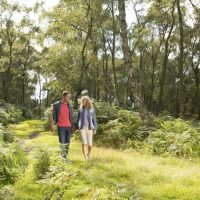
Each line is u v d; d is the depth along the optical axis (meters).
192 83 59.56
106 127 19.47
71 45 37.19
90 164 11.02
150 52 59.09
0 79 73.50
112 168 10.48
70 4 34.44
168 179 9.48
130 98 58.31
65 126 12.39
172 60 60.62
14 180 8.91
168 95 64.06
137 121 19.78
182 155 13.79
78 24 35.81
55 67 37.22
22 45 65.75
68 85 37.41
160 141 15.35
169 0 35.00
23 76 71.12
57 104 12.56
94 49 40.75
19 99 86.12
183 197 7.89
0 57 68.19
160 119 21.81
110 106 24.14
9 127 23.52
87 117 12.38
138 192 7.94
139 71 55.78
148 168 10.70
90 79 42.47
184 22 44.91
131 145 16.50
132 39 50.66
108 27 47.19
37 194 7.90
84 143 12.16
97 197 7.44
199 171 10.48
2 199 7.07
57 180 8.06
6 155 9.43
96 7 35.56
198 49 48.91
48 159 9.26
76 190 7.95
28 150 11.73
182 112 41.72
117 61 60.78
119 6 20.20
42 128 31.53
